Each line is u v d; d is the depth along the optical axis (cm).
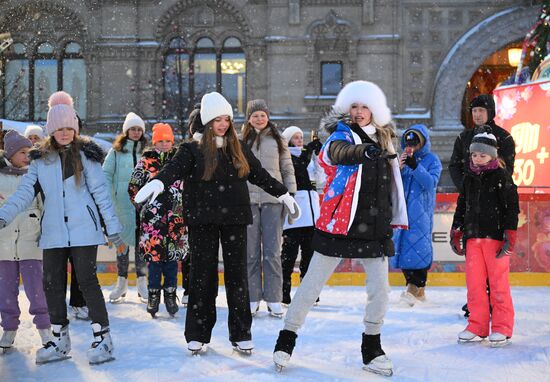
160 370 420
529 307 667
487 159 500
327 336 525
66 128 448
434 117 2536
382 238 408
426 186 681
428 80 2558
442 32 2550
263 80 2581
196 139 479
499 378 404
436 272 852
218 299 725
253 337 523
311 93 2547
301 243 708
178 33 2578
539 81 1034
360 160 383
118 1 2594
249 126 645
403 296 682
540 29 1761
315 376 404
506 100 1092
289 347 416
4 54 2588
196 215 455
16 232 479
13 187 493
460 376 408
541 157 1021
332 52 2570
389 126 428
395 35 2538
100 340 446
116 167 717
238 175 457
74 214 445
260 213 629
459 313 630
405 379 400
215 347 486
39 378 409
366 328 419
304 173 703
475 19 2545
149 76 2603
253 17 2581
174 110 2589
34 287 482
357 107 417
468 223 505
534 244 842
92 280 449
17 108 2605
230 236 461
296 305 417
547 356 458
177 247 620
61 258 452
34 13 2619
